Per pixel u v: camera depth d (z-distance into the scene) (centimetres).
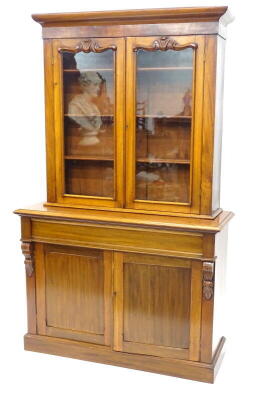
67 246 342
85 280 341
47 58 341
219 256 327
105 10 317
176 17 308
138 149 336
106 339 340
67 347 350
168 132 330
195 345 320
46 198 358
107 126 345
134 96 326
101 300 338
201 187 320
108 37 325
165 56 320
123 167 335
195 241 309
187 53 316
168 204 329
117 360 338
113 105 338
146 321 329
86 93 346
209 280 309
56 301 351
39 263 351
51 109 346
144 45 318
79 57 340
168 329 325
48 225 342
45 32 338
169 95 326
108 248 329
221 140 342
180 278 318
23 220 347
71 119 352
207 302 313
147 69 324
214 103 310
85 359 346
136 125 332
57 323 353
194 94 313
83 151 352
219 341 350
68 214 332
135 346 334
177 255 314
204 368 317
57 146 349
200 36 306
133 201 336
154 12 308
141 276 326
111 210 338
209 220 317
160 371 329
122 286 331
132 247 324
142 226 315
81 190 355
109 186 349
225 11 297
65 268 345
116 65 326
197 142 317
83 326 346
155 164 334
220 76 323
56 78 340
